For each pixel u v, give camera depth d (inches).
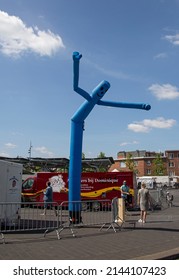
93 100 544.4
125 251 340.5
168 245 374.0
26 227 524.1
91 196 948.0
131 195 906.7
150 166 4424.2
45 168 1390.3
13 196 525.3
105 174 948.0
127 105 575.5
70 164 548.4
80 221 523.2
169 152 4480.8
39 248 356.2
